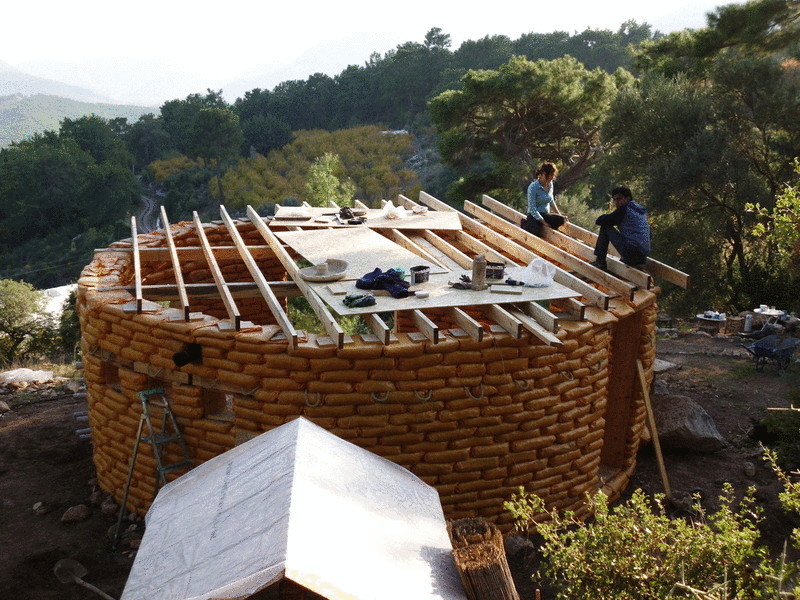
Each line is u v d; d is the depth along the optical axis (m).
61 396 12.09
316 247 9.24
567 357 7.31
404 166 80.06
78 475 9.06
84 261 90.25
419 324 6.76
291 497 3.33
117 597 6.57
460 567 3.46
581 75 32.00
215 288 8.50
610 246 9.72
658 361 12.74
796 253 8.09
